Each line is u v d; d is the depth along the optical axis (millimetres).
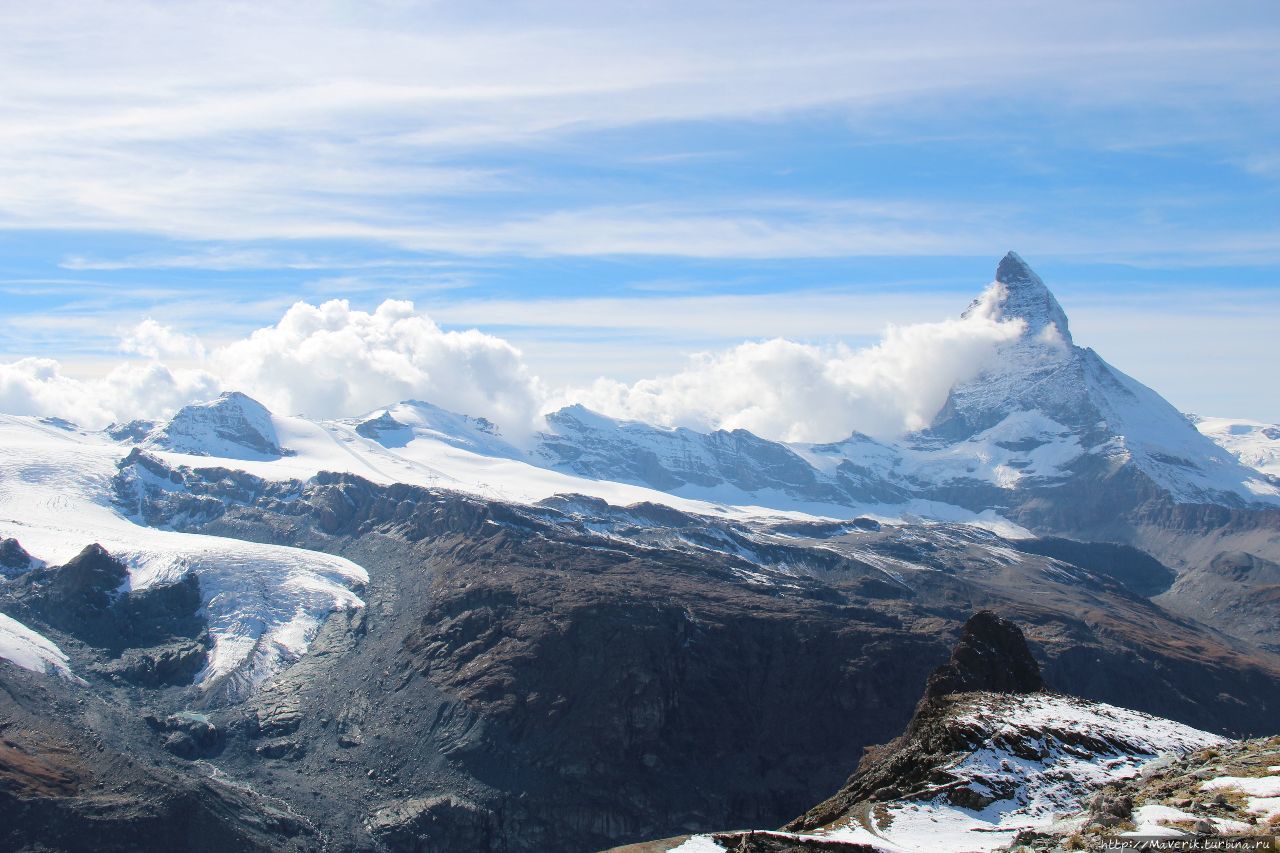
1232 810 78188
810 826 100062
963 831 89438
